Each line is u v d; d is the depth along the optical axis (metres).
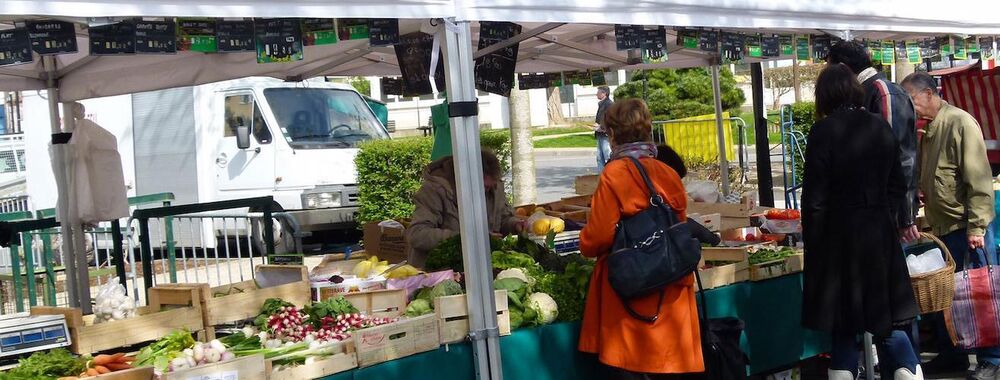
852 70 5.35
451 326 4.31
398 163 12.24
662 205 4.36
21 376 3.63
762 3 4.99
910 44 6.98
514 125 12.84
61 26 3.57
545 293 4.73
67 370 3.77
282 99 12.25
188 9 3.39
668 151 6.00
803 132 15.37
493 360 4.29
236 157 12.14
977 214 5.80
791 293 5.76
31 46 3.51
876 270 4.81
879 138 4.84
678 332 4.37
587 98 36.97
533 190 12.95
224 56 6.45
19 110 16.98
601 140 17.62
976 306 5.80
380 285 4.90
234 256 11.88
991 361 5.90
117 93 6.68
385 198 12.22
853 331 4.88
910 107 5.24
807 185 4.93
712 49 5.67
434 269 5.31
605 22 4.33
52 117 6.65
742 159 15.44
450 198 5.86
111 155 6.76
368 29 4.07
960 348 5.88
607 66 8.07
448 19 4.01
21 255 8.70
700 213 7.18
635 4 4.43
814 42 6.43
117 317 4.28
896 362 5.20
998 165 8.74
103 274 8.05
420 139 12.54
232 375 3.73
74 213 6.70
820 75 5.00
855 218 4.82
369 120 13.14
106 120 13.16
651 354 4.33
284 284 4.76
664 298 4.37
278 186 11.91
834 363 5.09
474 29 6.01
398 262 6.61
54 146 6.69
